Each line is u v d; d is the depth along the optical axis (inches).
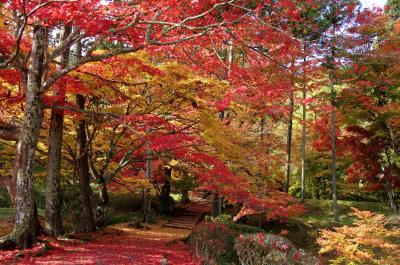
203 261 379.9
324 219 776.9
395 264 386.0
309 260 407.5
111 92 430.6
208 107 423.8
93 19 271.6
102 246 392.8
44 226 429.1
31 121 327.9
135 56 380.5
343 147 799.1
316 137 910.4
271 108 509.7
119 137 513.3
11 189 351.6
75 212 646.5
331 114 726.5
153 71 383.9
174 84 393.7
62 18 276.4
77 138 502.0
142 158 563.8
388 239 548.1
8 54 363.9
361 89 631.2
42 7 277.6
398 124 691.4
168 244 471.5
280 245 405.4
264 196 594.6
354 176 843.4
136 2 304.0
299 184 1000.2
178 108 469.4
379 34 603.5
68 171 628.7
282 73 461.1
